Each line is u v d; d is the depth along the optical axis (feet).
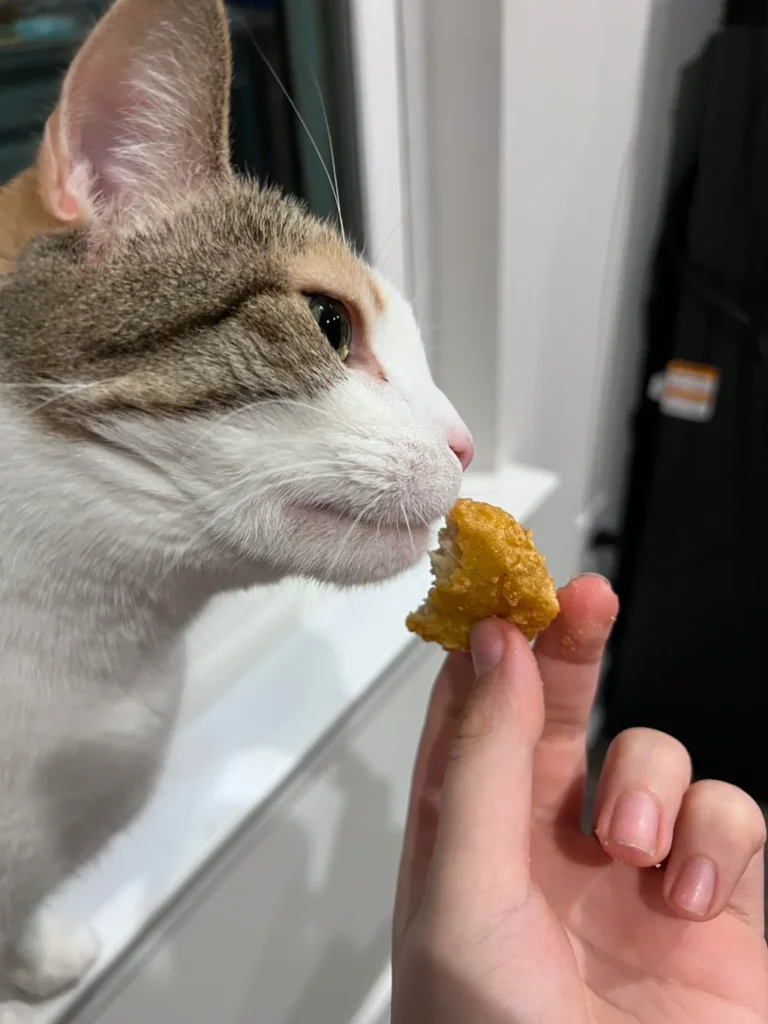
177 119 0.55
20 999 0.75
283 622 1.07
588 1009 0.63
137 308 0.52
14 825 0.61
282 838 0.95
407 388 0.62
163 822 0.83
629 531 1.73
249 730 0.92
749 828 0.61
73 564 0.56
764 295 1.34
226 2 0.87
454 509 0.59
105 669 0.62
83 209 0.53
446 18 0.95
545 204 1.16
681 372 1.46
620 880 0.67
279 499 0.55
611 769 0.65
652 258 1.58
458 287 1.12
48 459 0.53
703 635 1.64
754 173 1.29
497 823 0.54
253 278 0.54
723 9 1.39
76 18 0.72
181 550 0.56
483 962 0.53
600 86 1.23
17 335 0.52
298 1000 1.09
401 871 0.75
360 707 1.01
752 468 1.46
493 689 0.55
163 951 0.83
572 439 1.53
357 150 1.00
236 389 0.53
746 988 0.64
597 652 0.71
